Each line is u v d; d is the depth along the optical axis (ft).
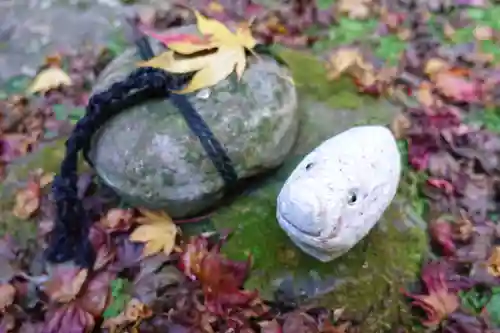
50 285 1.68
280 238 1.67
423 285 1.68
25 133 1.99
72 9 2.32
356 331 1.62
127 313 1.63
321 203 1.45
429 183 1.86
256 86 1.68
